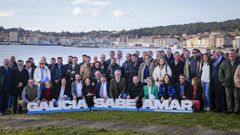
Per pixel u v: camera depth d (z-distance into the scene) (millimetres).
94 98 14508
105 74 15086
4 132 10625
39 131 10711
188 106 13797
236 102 13328
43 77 14461
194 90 13992
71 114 13578
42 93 14289
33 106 13859
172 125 11516
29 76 14594
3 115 13562
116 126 11461
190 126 11375
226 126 11359
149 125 11555
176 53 14625
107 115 13250
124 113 13664
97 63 15180
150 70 14773
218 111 13805
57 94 14383
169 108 13984
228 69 13359
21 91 14227
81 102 14375
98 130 10812
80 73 15102
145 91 14398
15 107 14203
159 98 14312
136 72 14914
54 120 12508
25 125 11719
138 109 14242
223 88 13602
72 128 11141
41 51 63844
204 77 13969
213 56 14594
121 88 14641
